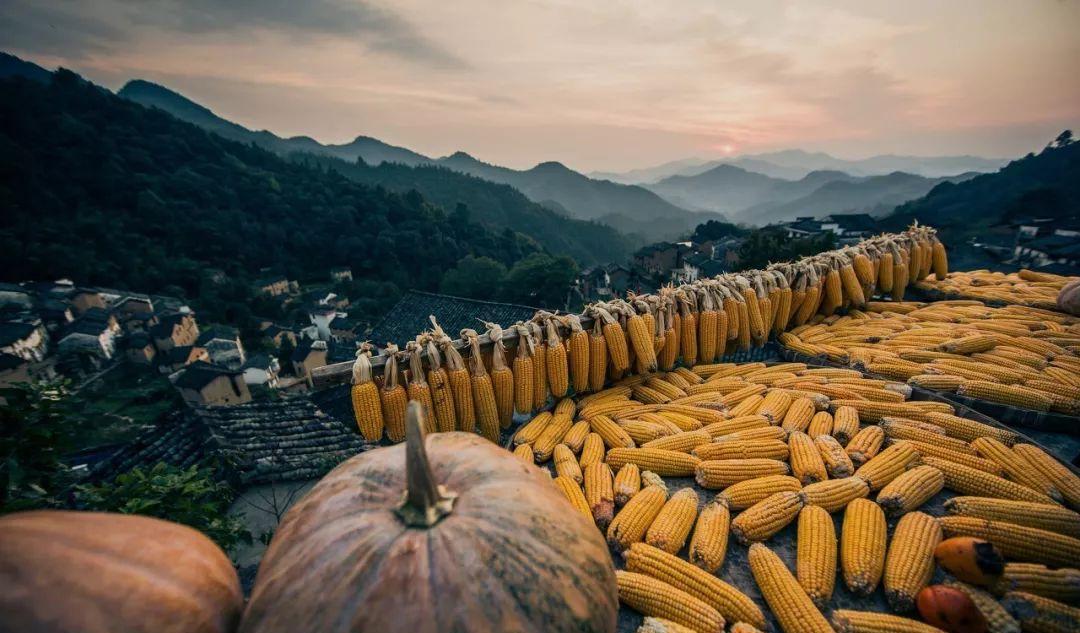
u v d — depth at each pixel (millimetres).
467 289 70688
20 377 44938
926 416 4371
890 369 5520
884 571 2855
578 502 3529
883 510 3324
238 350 55531
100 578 1433
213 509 4633
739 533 3199
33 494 4047
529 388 5098
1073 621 2439
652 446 4227
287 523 2033
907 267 9000
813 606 2627
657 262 78812
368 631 1541
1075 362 5418
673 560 2943
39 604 1285
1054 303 7422
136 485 4457
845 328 7305
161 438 9000
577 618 1750
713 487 3781
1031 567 2703
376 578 1631
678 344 6246
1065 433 4461
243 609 1885
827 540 3025
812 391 5031
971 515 3191
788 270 7535
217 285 75188
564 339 5469
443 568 1656
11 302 57844
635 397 5711
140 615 1444
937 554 2834
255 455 8203
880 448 4078
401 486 2016
